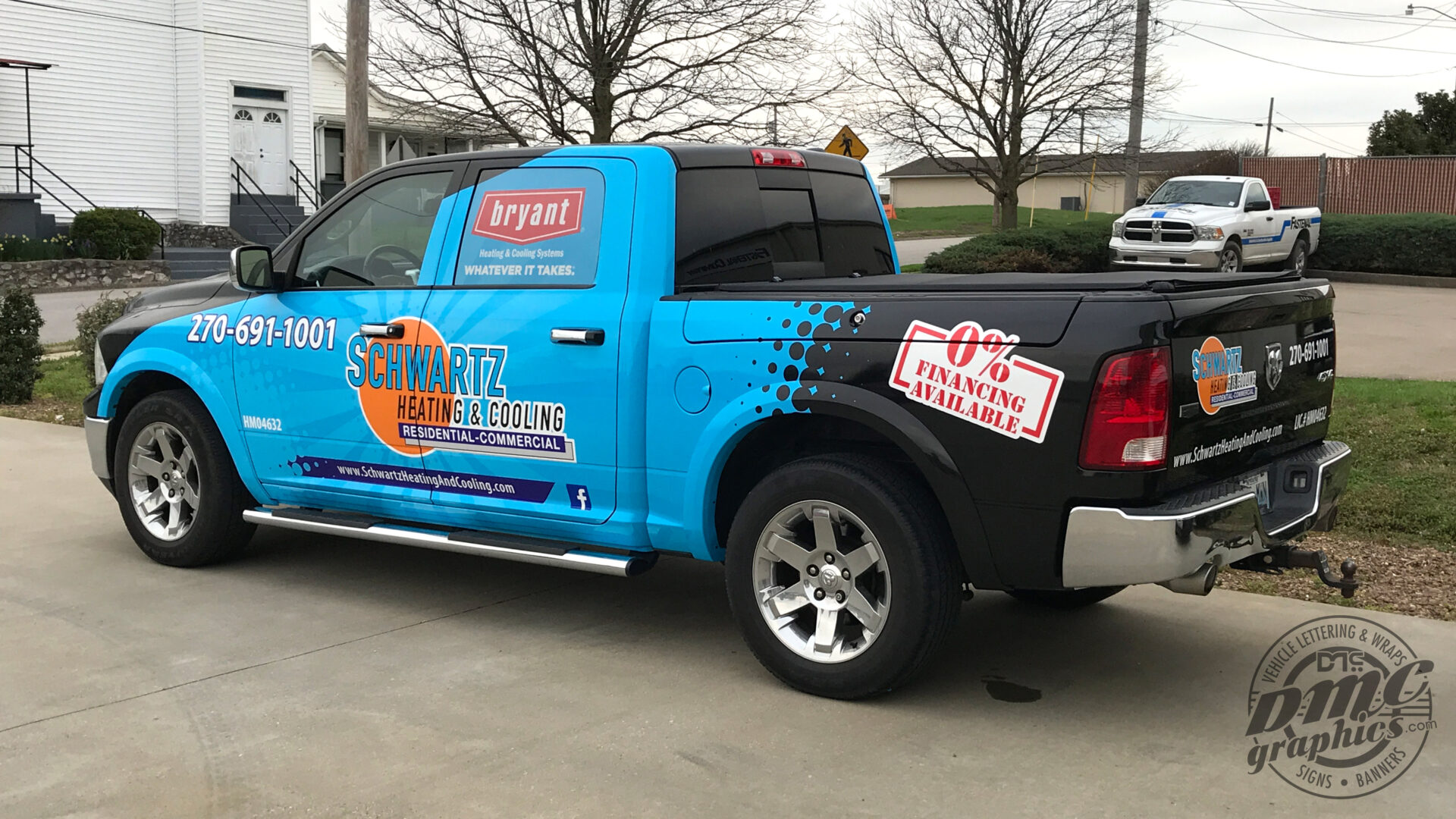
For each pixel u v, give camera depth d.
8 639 5.01
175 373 5.91
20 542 6.61
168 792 3.63
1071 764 3.80
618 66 17.70
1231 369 4.15
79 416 10.73
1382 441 7.54
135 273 25.91
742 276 4.95
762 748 3.92
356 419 5.36
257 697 4.38
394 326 5.18
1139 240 20.28
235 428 5.75
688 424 4.52
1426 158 30.19
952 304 4.05
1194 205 20.56
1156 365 3.78
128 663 4.74
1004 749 3.91
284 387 5.56
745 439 4.56
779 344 4.31
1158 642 4.98
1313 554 4.26
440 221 5.19
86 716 4.20
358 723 4.14
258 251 5.71
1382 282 23.62
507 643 5.00
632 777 3.72
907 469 4.35
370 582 5.90
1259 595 5.57
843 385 4.19
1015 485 3.93
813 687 4.34
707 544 4.61
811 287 4.42
